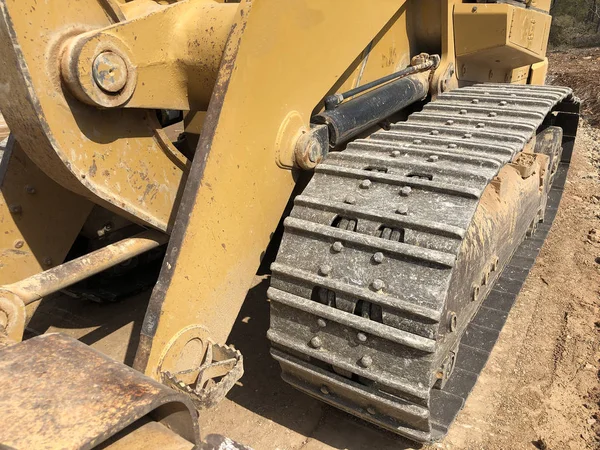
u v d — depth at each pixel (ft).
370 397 6.63
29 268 8.42
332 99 8.59
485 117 9.86
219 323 7.07
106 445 3.64
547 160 12.07
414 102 12.07
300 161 7.82
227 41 6.43
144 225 7.70
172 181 7.61
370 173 7.53
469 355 9.09
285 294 7.06
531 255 13.80
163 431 3.86
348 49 8.82
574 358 10.71
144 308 12.19
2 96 5.75
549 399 9.57
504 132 8.91
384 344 6.38
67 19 5.91
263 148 7.23
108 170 6.68
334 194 7.46
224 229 6.81
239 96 6.57
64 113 5.98
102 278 12.00
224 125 6.44
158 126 7.36
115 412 3.40
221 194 6.63
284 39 7.13
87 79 5.82
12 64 5.47
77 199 8.96
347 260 6.73
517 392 9.74
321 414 9.03
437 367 6.40
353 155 8.13
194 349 6.64
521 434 8.73
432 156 7.77
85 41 5.74
